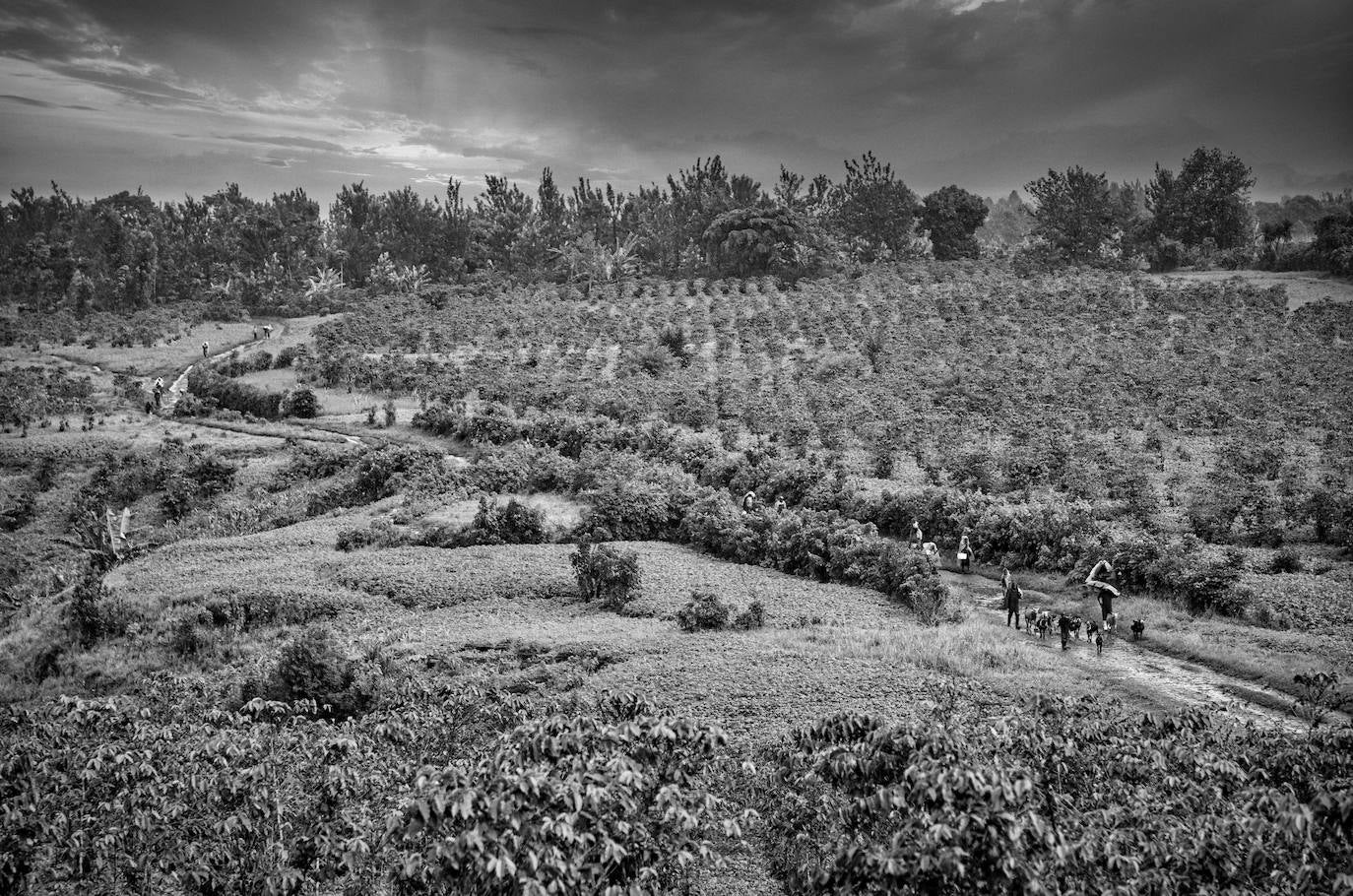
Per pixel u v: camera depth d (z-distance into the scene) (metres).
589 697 25.94
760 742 22.34
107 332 121.56
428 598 38.78
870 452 61.50
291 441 71.81
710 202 157.25
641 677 28.33
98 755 17.75
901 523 46.75
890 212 154.62
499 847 12.70
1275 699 26.12
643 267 154.12
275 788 17.98
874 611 36.16
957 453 57.72
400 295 138.75
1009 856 12.60
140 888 16.58
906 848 13.23
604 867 13.68
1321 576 37.84
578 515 50.66
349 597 38.72
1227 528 43.84
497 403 76.31
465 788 13.38
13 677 34.84
